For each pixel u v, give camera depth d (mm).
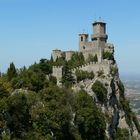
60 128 147625
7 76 182875
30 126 136750
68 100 168000
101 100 190625
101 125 178250
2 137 120500
